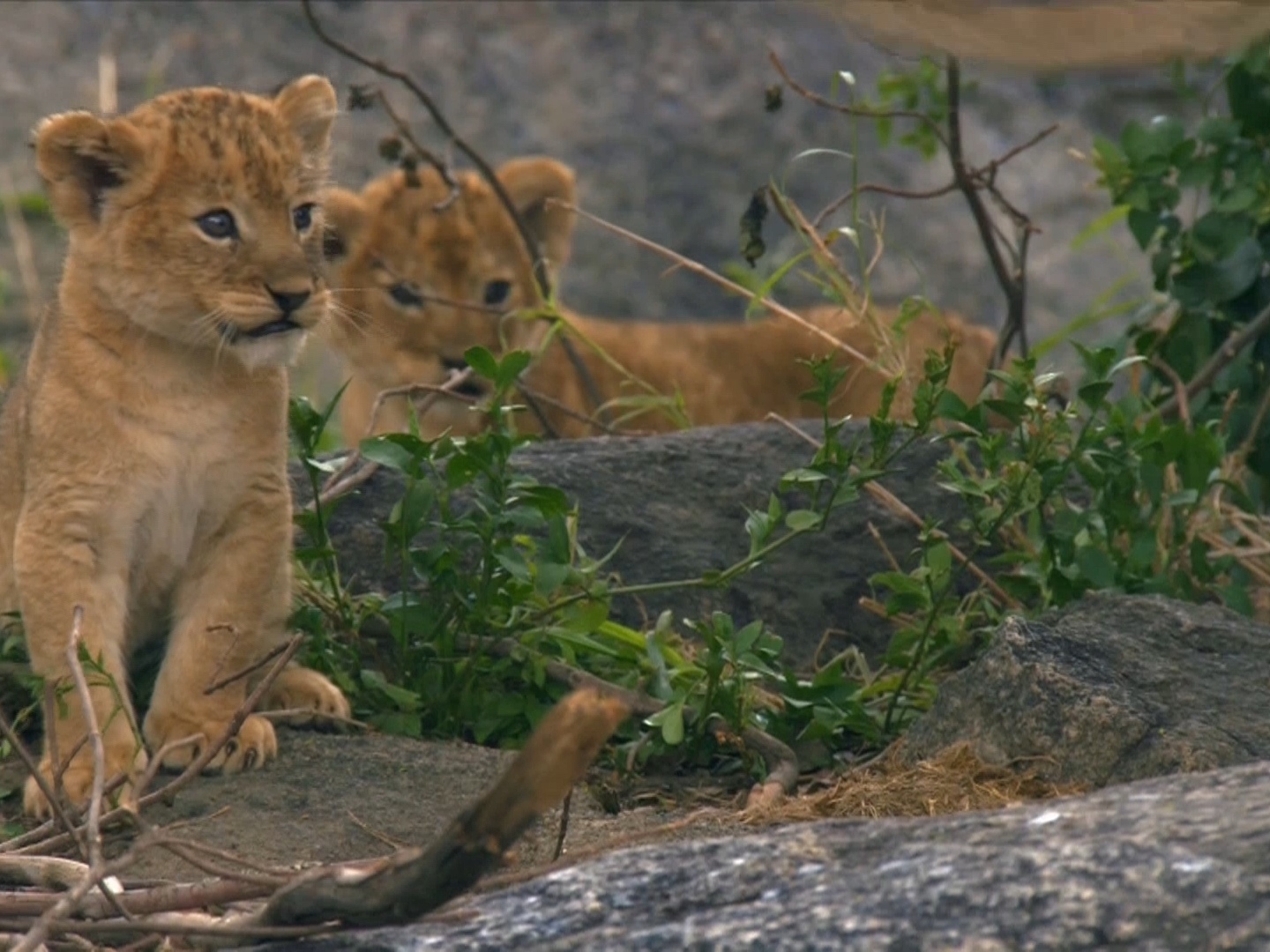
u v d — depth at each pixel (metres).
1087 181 20.81
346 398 14.29
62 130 7.62
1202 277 10.18
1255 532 9.24
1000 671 7.07
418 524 7.90
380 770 7.32
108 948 5.39
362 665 8.48
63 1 21.34
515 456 9.78
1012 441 8.61
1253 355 10.23
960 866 4.52
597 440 10.08
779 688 8.50
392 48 21.36
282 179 7.84
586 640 8.02
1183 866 4.34
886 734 8.00
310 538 8.82
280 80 20.64
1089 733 6.74
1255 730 6.74
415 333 13.78
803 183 20.42
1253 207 10.16
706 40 21.88
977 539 8.23
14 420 8.14
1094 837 4.57
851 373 13.56
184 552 7.80
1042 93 21.70
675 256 10.29
